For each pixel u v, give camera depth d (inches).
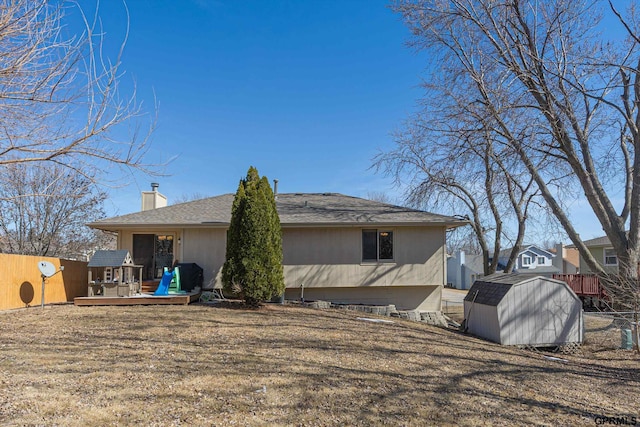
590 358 392.8
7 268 426.6
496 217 735.1
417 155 757.3
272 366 246.8
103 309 424.8
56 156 181.6
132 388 200.2
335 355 281.7
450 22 598.9
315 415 183.6
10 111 171.9
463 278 1781.5
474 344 389.4
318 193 743.1
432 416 191.6
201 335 316.5
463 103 598.2
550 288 433.4
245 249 445.7
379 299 587.8
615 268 933.2
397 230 576.7
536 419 198.5
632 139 543.2
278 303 528.4
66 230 815.7
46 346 270.4
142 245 577.0
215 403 188.5
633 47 506.9
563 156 546.9
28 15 167.9
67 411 170.6
